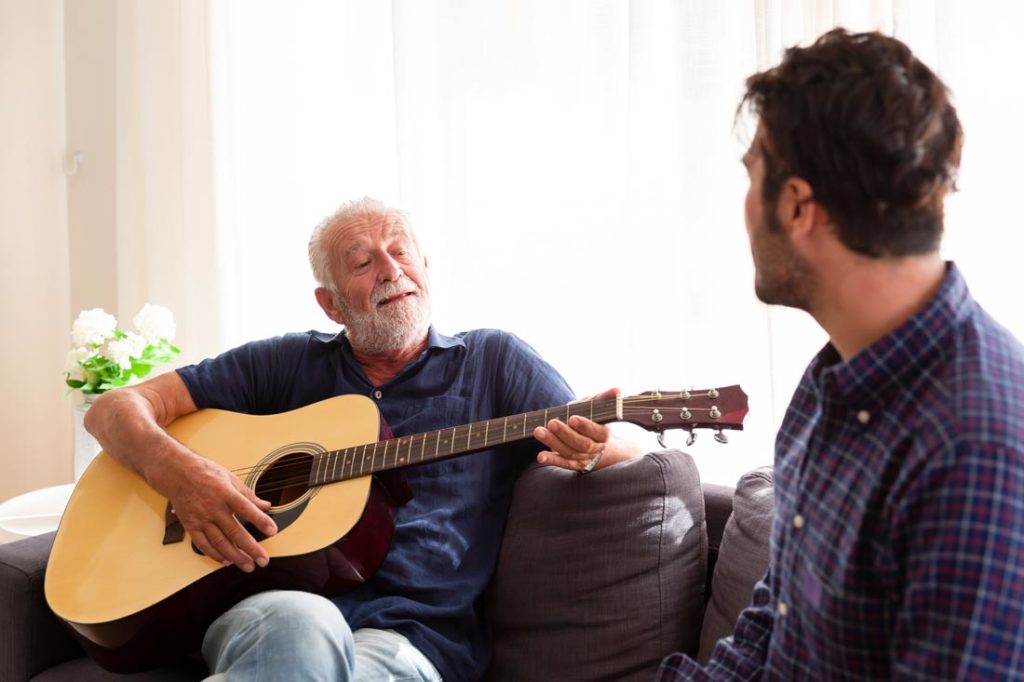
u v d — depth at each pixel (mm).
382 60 2898
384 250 2184
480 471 2098
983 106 1869
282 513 1923
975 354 1035
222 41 3074
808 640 1149
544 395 2135
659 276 2361
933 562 972
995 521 946
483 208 2650
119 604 1855
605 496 1891
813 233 1106
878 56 1079
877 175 1052
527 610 1943
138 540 1970
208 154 3182
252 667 1673
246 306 3129
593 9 2428
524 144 2598
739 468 2312
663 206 2354
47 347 3807
